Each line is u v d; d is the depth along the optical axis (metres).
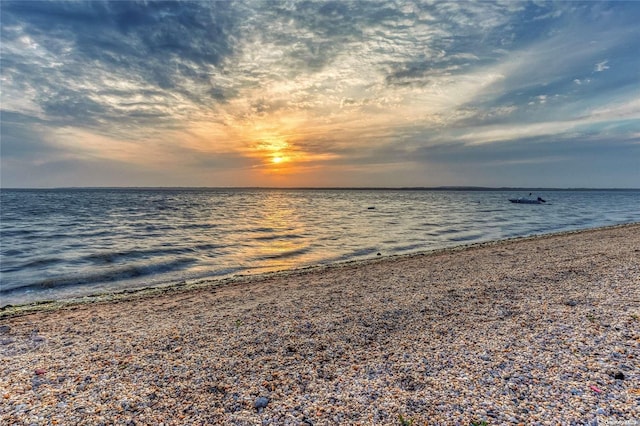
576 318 6.94
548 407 4.06
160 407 4.47
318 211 60.81
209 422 4.13
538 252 16.41
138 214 50.81
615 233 23.38
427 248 21.61
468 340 6.23
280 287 11.66
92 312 9.34
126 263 16.53
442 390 4.59
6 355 6.35
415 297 9.32
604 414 3.87
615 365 4.93
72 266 15.80
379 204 88.69
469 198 137.25
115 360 5.97
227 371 5.46
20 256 17.81
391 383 4.87
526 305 8.09
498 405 4.16
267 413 4.28
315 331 7.10
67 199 104.12
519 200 85.19
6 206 66.56
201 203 91.12
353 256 19.20
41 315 9.16
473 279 11.16
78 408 4.45
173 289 12.22
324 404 4.43
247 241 24.30
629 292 8.55
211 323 7.88
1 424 4.10
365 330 7.04
